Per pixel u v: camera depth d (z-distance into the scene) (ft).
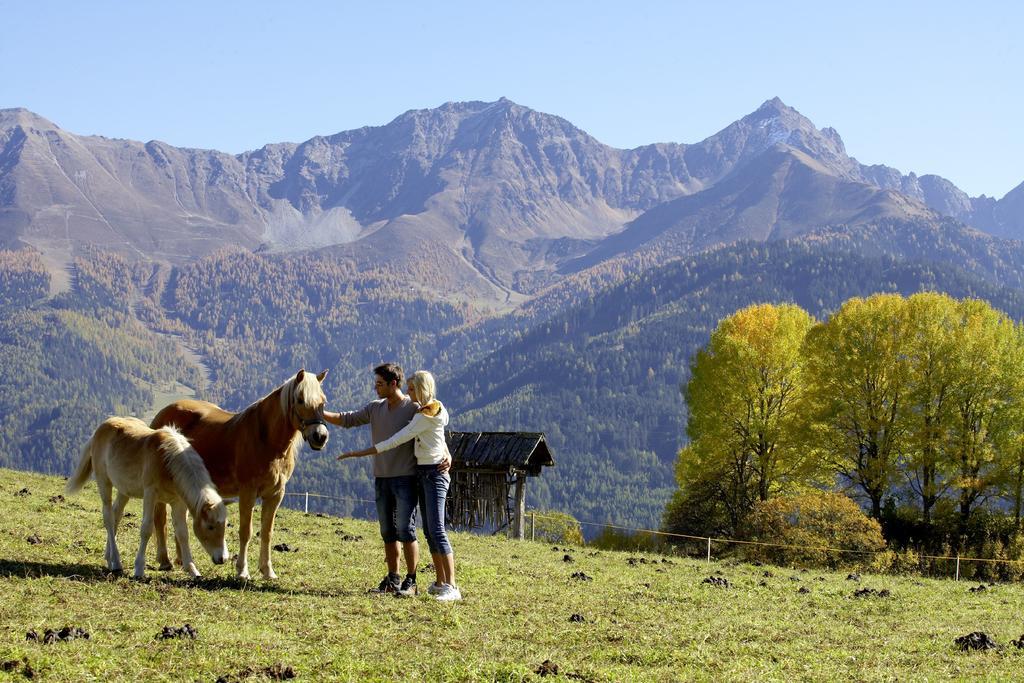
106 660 28.53
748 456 172.04
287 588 42.24
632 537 145.28
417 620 37.47
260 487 43.37
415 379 41.65
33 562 42.60
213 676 28.30
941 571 120.47
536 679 29.50
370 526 83.82
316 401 41.96
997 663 37.27
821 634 42.70
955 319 153.99
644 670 32.35
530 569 58.08
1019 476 144.36
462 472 130.93
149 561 46.93
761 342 169.27
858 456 159.53
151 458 41.52
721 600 52.42
